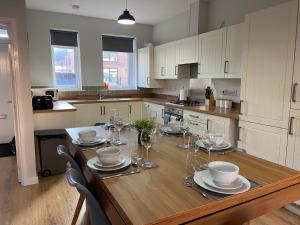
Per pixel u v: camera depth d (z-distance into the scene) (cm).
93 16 488
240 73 306
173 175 131
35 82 457
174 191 113
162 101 459
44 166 318
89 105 460
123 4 407
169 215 93
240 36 303
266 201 121
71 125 347
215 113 314
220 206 105
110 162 142
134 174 133
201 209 100
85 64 498
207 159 159
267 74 251
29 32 443
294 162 233
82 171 172
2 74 459
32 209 242
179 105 394
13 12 264
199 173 130
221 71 337
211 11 398
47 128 333
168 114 419
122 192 112
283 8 232
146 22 532
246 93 276
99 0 388
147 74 516
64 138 323
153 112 425
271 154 253
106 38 520
